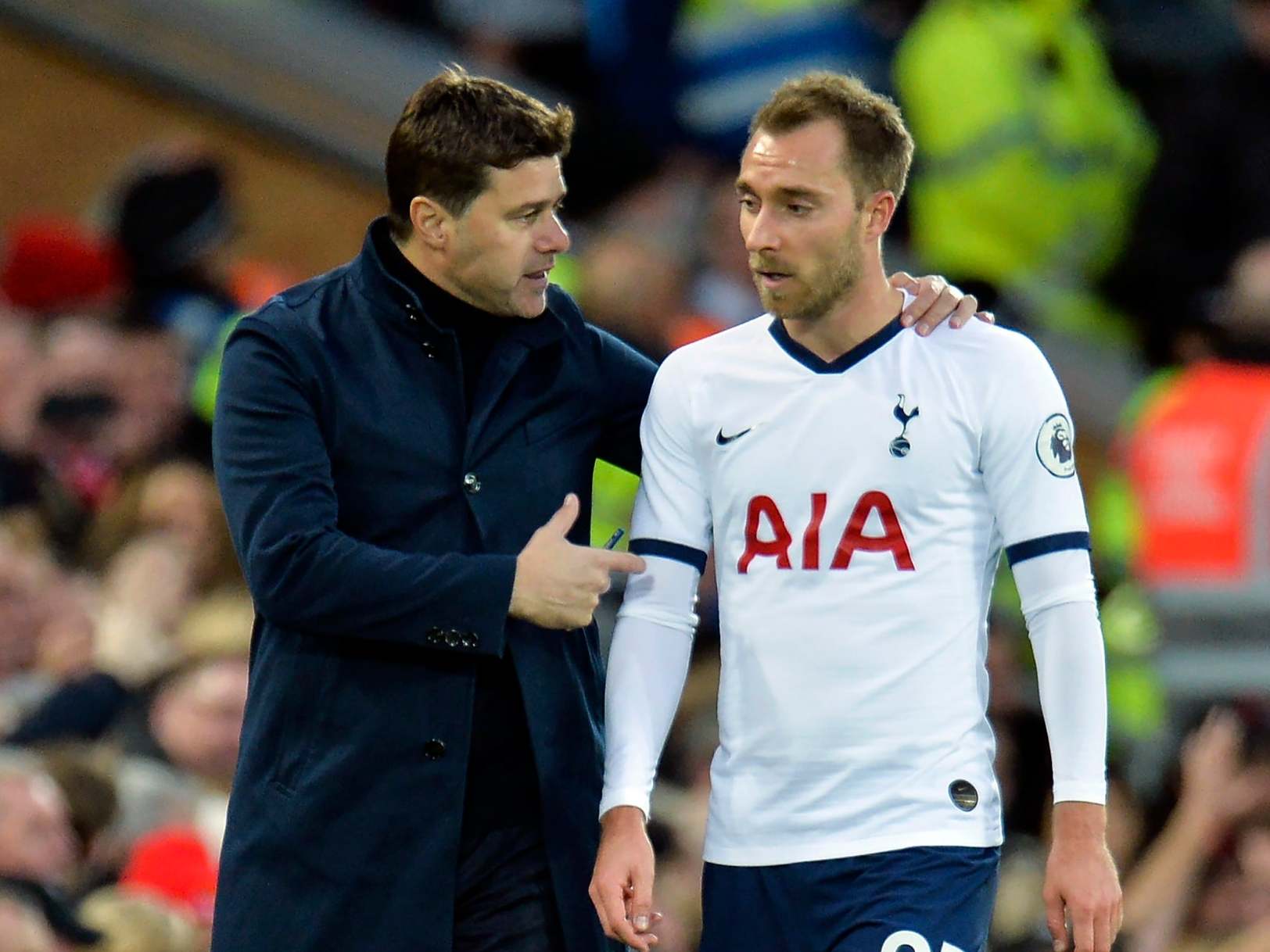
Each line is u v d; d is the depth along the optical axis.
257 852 13.64
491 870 13.94
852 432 13.46
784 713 13.38
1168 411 22.19
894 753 13.26
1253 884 20.48
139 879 19.50
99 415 25.36
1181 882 20.62
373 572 13.15
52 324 25.69
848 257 13.35
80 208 27.39
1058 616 13.25
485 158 13.55
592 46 30.38
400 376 13.80
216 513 24.31
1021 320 29.52
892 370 13.53
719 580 13.78
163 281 26.30
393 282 13.82
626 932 13.10
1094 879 12.84
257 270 27.52
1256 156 30.36
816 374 13.59
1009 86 30.02
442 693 13.63
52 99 27.27
